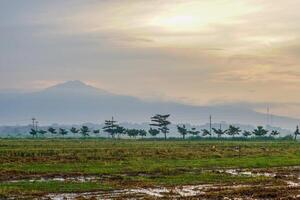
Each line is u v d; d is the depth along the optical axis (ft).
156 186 170.91
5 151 328.08
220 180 192.13
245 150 403.13
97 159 280.92
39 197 141.28
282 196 150.30
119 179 189.47
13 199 136.36
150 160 277.85
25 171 209.15
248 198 145.48
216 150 394.73
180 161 273.33
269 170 242.37
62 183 172.24
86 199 138.10
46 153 318.04
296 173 228.43
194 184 179.11
